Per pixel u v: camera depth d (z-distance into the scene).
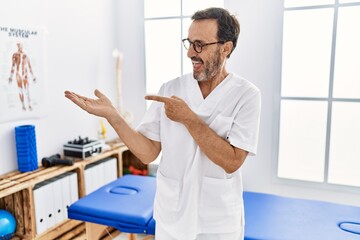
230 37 1.04
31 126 2.24
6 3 2.10
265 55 2.69
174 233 1.18
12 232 2.06
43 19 2.40
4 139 2.18
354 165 2.57
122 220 1.71
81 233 2.46
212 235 1.17
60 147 2.64
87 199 1.92
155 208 1.26
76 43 2.74
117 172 2.93
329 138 2.59
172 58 3.09
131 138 1.15
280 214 1.76
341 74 2.51
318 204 1.89
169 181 1.19
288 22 2.61
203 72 1.06
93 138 3.03
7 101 2.15
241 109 1.10
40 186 2.16
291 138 2.73
